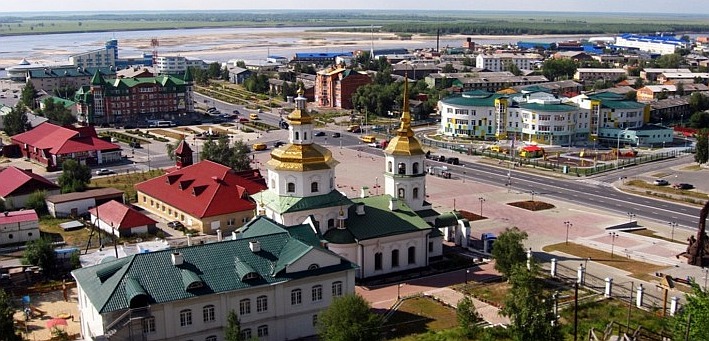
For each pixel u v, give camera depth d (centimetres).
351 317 9588
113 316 9512
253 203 17088
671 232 16938
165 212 18050
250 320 10488
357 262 13462
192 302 9981
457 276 13775
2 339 9894
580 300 12244
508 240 13325
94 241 15950
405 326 11375
